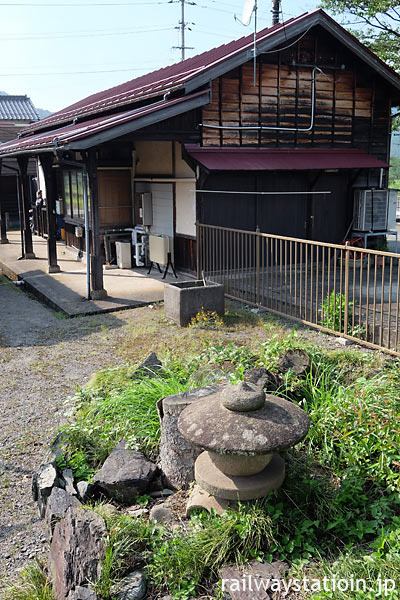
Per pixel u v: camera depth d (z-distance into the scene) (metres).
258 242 9.21
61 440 4.82
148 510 4.00
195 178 11.12
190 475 4.19
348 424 4.30
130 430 4.80
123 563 3.34
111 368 6.74
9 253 15.97
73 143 9.16
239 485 3.56
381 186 13.22
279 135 12.12
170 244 12.16
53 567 3.46
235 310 9.22
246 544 3.42
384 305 8.16
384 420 4.21
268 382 4.92
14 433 5.38
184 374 5.68
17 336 8.43
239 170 10.59
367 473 3.97
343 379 5.51
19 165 14.37
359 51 12.17
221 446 3.31
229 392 3.56
